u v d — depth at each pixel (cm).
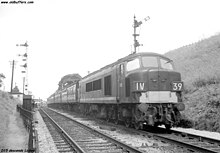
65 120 2105
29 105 2359
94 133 1244
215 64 2164
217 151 805
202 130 1360
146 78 1259
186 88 1878
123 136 1152
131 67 1378
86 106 2544
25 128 1557
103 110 1902
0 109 2514
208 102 1491
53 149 904
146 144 921
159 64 1370
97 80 1984
